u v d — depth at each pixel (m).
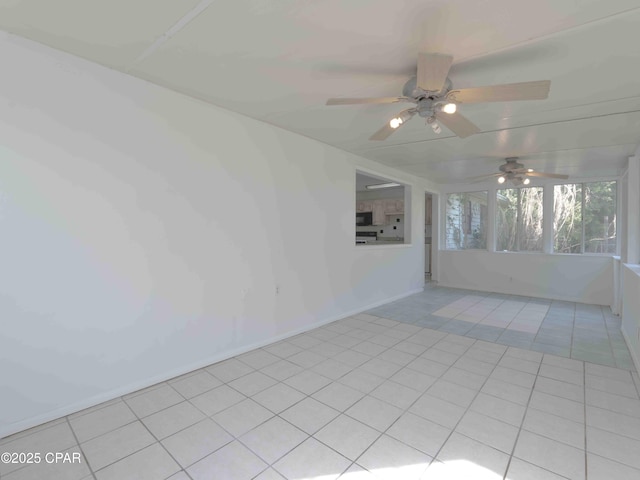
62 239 2.06
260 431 1.93
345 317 4.37
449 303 5.30
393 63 2.12
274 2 1.56
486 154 4.31
